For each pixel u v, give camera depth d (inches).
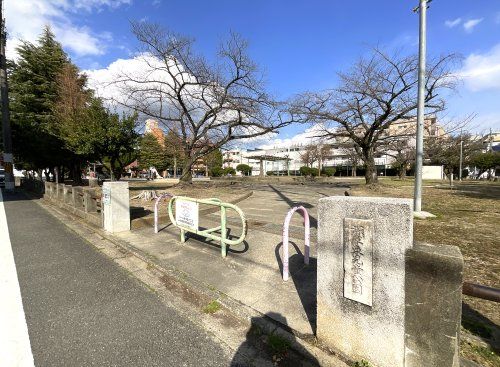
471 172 1605.6
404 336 64.9
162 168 1827.0
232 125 485.1
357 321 72.7
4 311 104.1
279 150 2345.0
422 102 256.4
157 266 146.9
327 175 1695.4
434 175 1253.7
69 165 749.3
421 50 250.1
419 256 61.8
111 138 470.6
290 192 581.9
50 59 754.2
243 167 2172.7
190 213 173.2
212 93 465.4
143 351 82.7
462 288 60.4
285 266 126.0
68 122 534.3
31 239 205.2
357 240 70.7
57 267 149.8
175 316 102.3
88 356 80.2
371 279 68.9
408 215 62.8
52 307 107.5
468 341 79.7
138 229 225.0
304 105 513.0
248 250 169.3
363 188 574.9
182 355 81.3
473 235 192.2
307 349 80.7
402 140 753.0
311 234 205.5
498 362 71.3
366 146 615.5
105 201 221.9
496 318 91.5
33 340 87.0
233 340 88.6
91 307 107.9
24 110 700.0
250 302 107.3
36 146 643.5
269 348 84.4
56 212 323.0
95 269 147.3
